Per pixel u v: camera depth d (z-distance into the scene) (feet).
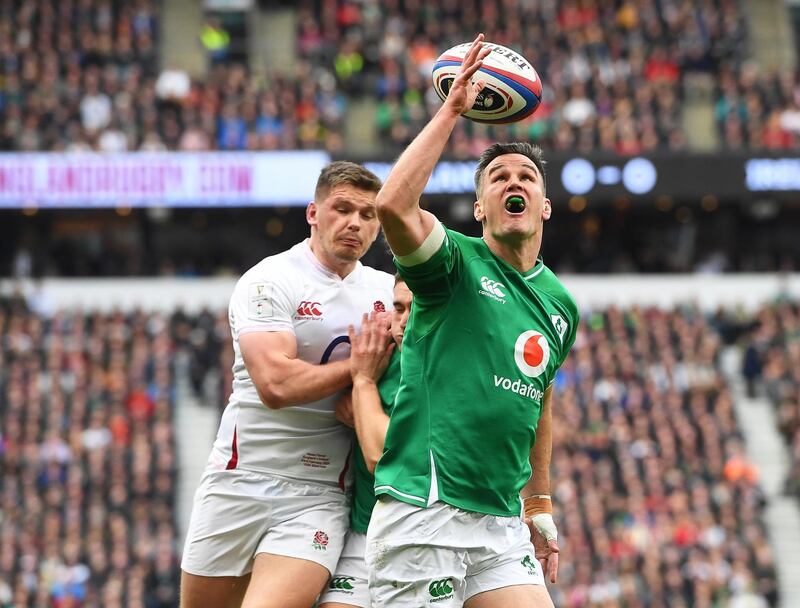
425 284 62.69
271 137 353.92
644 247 380.37
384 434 65.72
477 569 63.98
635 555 237.66
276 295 70.85
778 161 362.94
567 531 240.53
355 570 70.95
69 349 291.79
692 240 380.99
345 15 402.11
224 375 295.69
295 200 352.28
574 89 375.25
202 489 73.41
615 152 359.05
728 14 409.08
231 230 371.97
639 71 387.96
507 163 65.05
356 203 71.41
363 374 68.08
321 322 71.72
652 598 230.68
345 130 377.30
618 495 257.55
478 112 68.13
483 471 62.75
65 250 365.61
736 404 311.06
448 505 62.28
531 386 63.93
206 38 408.67
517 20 401.29
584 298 362.74
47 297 349.00
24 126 349.82
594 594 227.40
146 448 260.01
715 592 234.58
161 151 349.82
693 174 361.10
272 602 69.46
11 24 372.79
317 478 71.87
